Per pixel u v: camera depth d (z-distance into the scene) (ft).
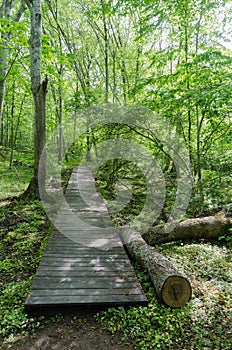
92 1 40.70
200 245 13.74
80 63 50.60
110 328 7.73
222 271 10.91
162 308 8.52
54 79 26.32
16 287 9.91
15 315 8.21
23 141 54.49
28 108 42.09
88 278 9.77
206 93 12.07
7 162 40.83
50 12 45.09
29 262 12.13
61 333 7.58
